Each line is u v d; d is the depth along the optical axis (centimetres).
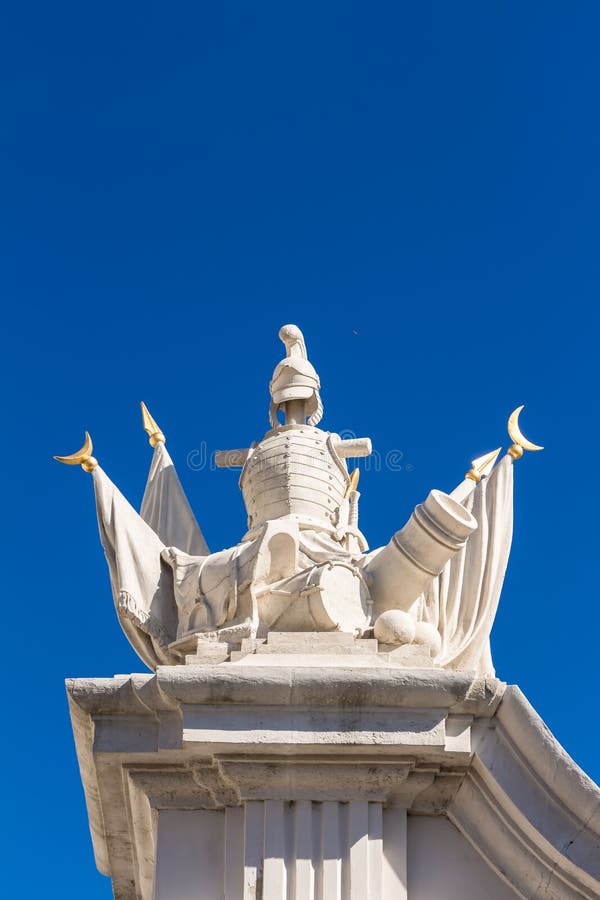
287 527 979
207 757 912
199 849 916
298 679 889
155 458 1204
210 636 948
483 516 1076
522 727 909
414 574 987
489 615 1040
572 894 902
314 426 1148
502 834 920
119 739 919
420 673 896
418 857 921
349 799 902
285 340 1171
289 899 868
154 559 1031
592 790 892
